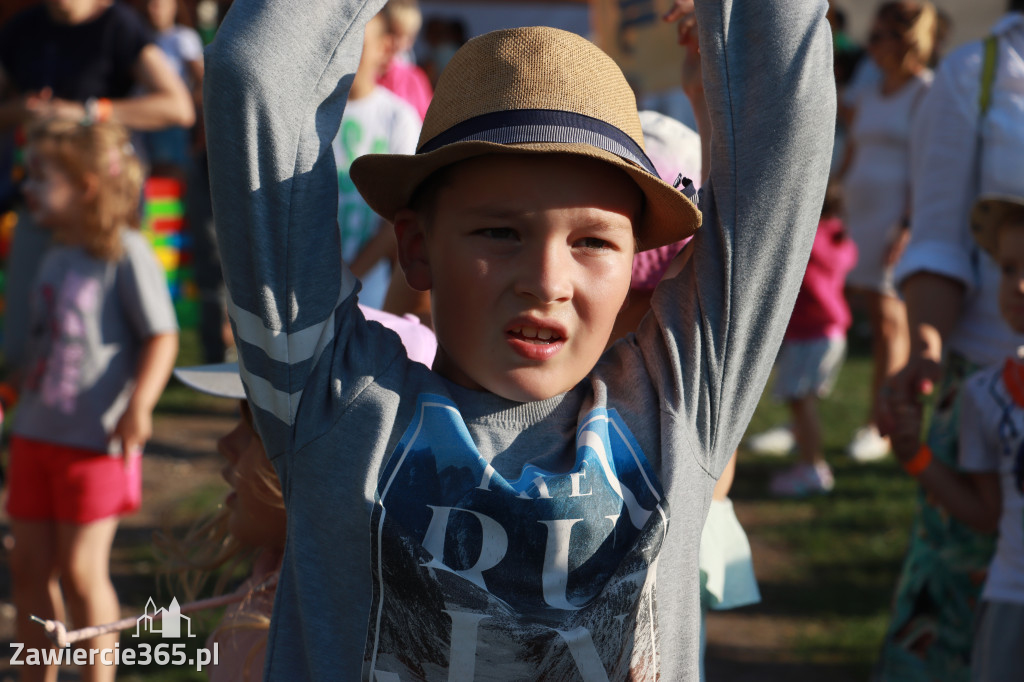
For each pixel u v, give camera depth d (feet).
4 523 15.52
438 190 4.30
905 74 18.71
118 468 10.68
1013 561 7.96
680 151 6.13
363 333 4.49
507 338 4.18
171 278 24.45
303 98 4.34
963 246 8.93
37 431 10.52
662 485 4.26
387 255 11.75
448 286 4.25
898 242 18.49
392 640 4.07
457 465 4.15
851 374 27.50
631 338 4.75
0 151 15.07
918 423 8.52
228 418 21.30
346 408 4.23
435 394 4.33
